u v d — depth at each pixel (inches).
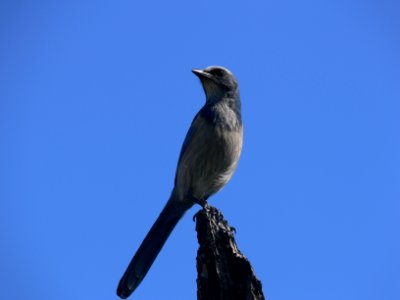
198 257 351.9
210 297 339.6
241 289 335.6
